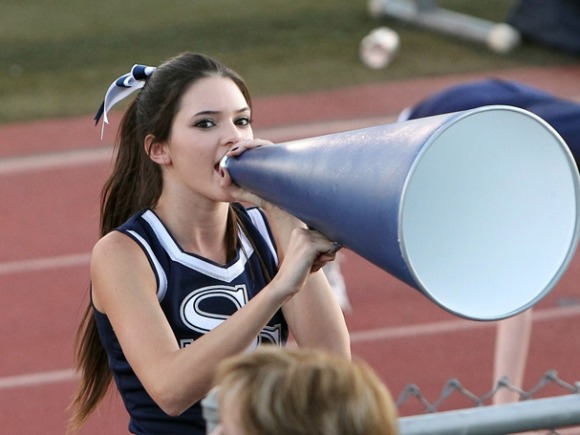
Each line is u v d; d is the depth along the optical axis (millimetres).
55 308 24125
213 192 9641
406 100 39375
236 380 5766
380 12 48844
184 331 9852
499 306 7020
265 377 5723
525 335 14328
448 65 43156
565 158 7090
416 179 7160
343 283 24953
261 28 48219
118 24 49344
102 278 9602
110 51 45656
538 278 7109
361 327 22906
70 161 34062
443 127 6371
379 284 24922
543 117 14906
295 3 51781
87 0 53625
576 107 15180
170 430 9867
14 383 20750
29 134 36594
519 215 7250
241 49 45656
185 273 9859
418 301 24000
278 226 9141
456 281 7039
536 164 7238
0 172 33188
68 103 39656
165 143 9867
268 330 10180
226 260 10234
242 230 10430
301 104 39062
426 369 21000
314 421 5598
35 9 52531
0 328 23203
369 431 5660
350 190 6750
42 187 31844
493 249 7176
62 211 29953
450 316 23266
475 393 19984
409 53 44656
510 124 7117
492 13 50625
